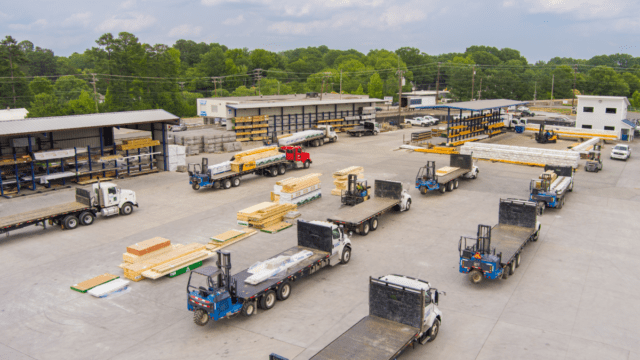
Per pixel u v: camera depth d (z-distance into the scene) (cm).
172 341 1598
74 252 2434
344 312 1773
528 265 2200
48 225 2875
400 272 2125
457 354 1495
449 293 1916
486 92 14138
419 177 3450
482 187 3694
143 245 2214
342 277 2084
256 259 2294
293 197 3148
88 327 1703
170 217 3009
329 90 15325
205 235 2656
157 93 11181
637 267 2177
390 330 1447
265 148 4216
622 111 6300
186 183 3941
